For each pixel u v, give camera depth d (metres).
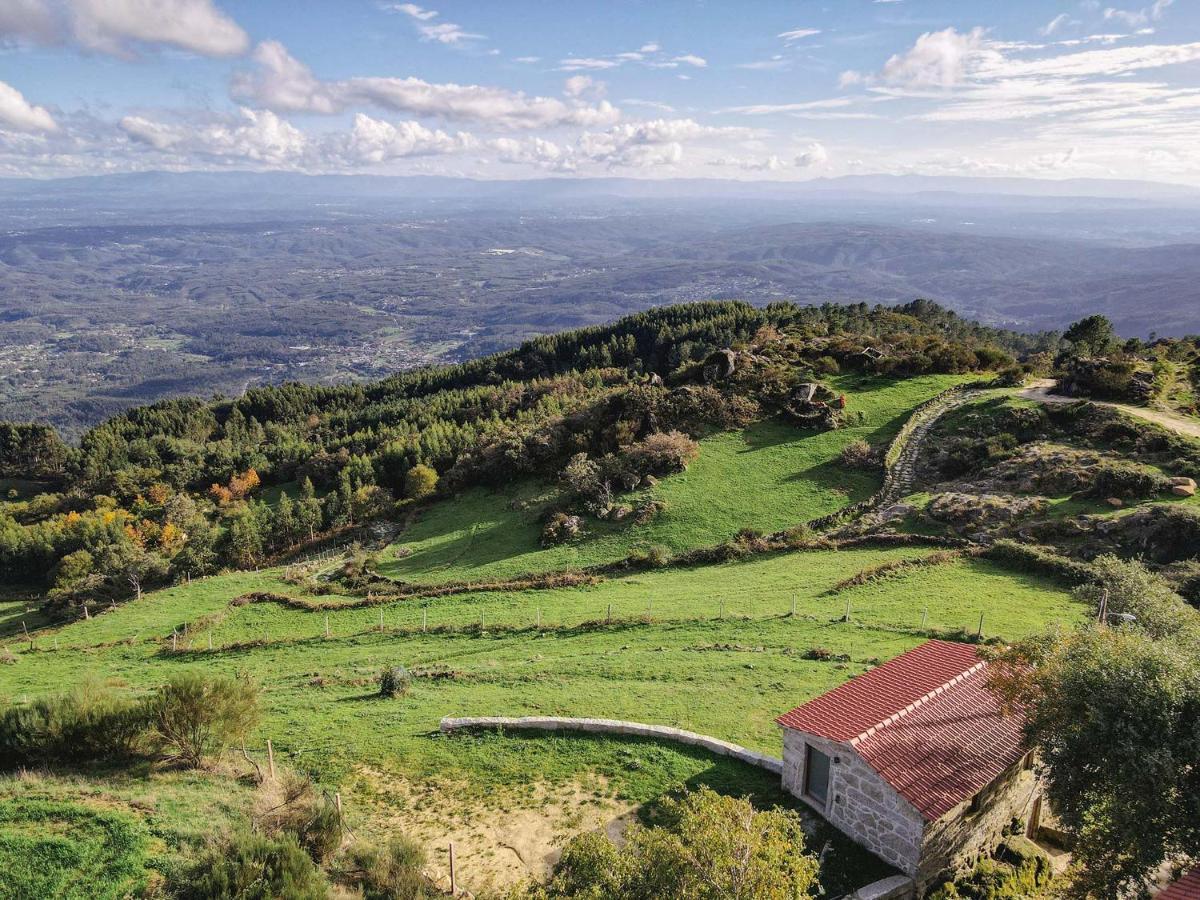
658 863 16.19
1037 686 21.12
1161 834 17.59
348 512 82.56
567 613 46.00
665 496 61.62
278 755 28.75
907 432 66.25
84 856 18.77
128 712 26.42
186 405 178.50
